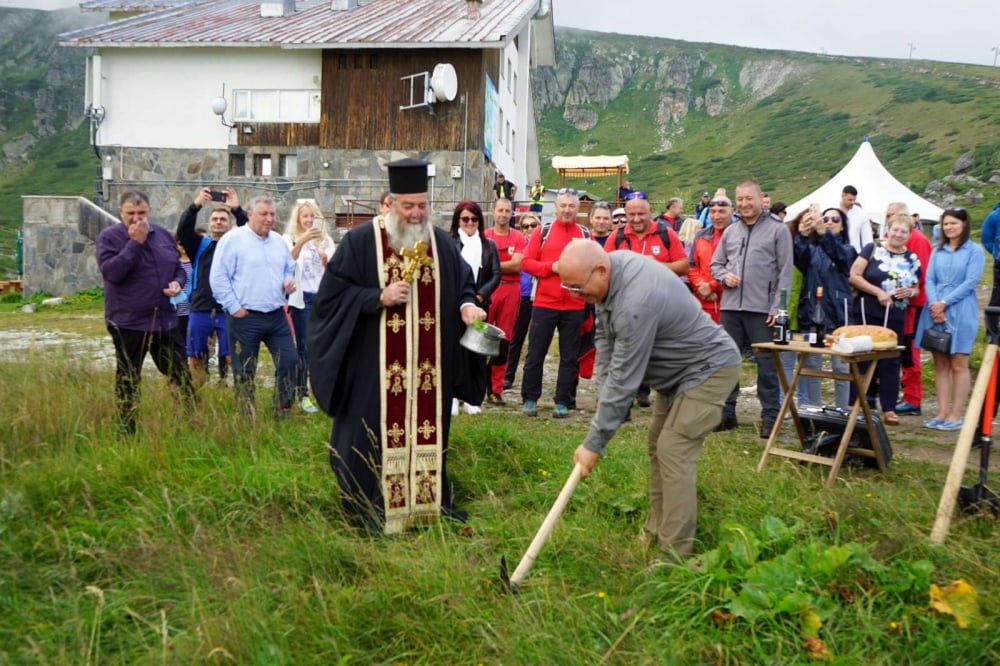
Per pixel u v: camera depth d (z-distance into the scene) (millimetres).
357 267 5004
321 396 5008
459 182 21703
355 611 3730
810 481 5590
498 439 6375
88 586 3742
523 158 29156
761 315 7359
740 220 7594
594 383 10430
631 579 4023
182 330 8773
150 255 6508
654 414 4609
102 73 23406
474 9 23078
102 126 23562
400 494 5008
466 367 5242
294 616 3662
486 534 4699
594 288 4113
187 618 3715
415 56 21656
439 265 5133
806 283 8266
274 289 6887
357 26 23375
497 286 7902
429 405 5098
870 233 10367
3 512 4609
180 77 23172
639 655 3340
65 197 22000
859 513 4668
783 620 3492
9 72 146750
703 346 4289
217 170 23312
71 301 20906
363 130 22125
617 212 10438
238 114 23000
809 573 3740
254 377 6855
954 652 3305
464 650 3549
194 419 6168
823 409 6641
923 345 6227
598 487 5379
